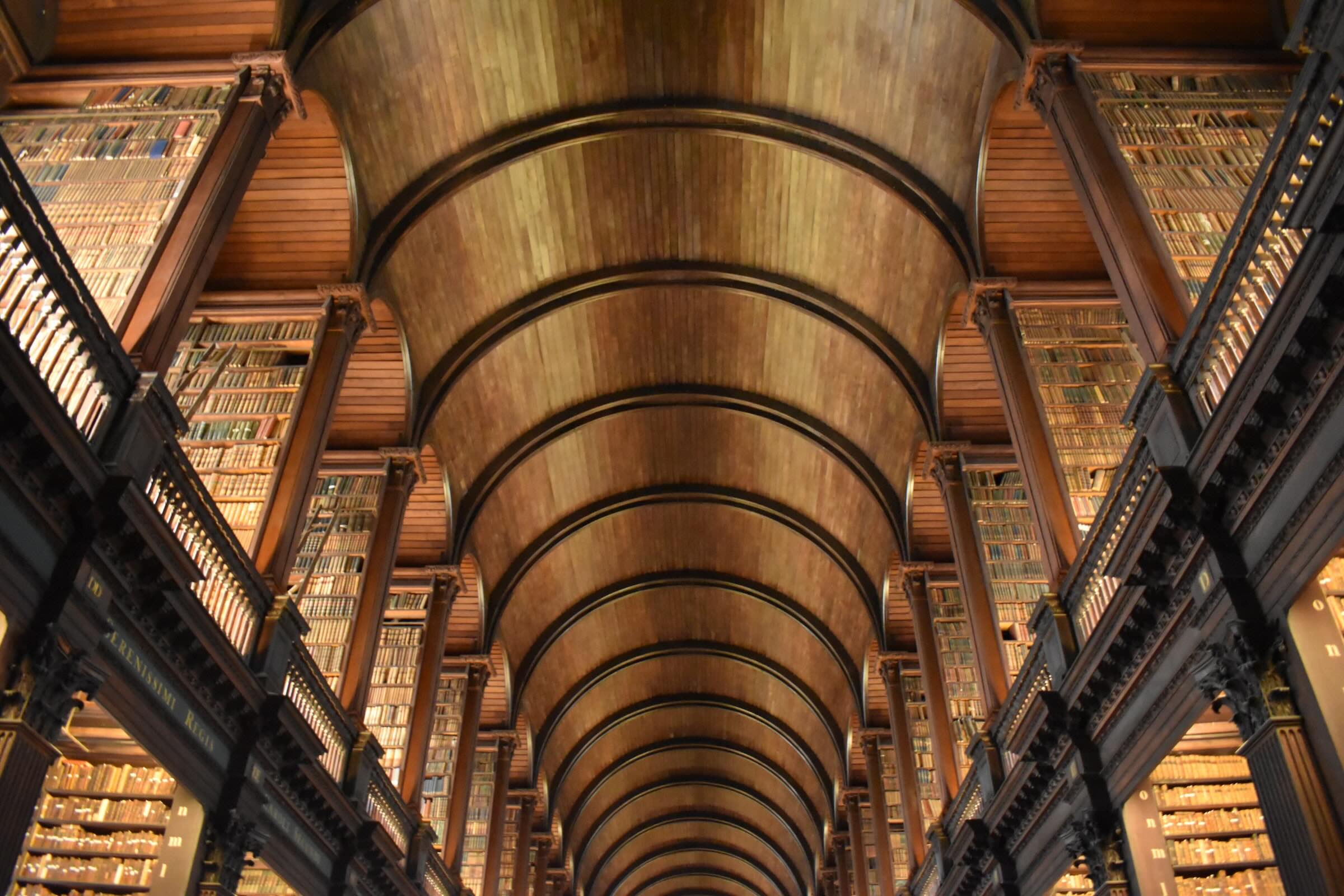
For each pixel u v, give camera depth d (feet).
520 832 82.64
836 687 87.10
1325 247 18.54
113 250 28.40
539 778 88.38
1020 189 41.86
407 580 58.44
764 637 91.20
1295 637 21.03
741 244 56.39
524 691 79.87
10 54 32.76
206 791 28.58
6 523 19.88
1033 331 40.86
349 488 49.21
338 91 39.29
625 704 102.27
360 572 46.16
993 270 42.22
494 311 55.98
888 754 79.41
